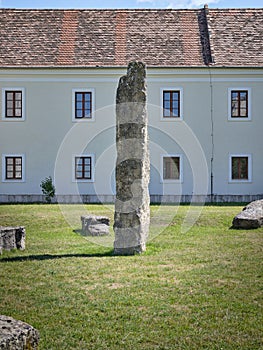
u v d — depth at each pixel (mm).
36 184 29609
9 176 29719
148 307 8594
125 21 32219
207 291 9477
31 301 8945
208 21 31938
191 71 29281
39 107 29578
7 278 10500
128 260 12211
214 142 29578
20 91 29484
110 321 7977
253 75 29344
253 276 10555
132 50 30234
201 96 29469
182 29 31734
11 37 30984
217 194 29516
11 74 29359
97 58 29703
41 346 7027
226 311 8367
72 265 11656
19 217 19422
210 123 29562
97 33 31328
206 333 7496
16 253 13344
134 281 10211
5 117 29547
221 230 17297
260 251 13289
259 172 29578
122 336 7398
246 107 29562
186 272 10945
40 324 7832
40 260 12242
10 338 5922
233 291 9461
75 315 8234
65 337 7355
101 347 7047
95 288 9742
